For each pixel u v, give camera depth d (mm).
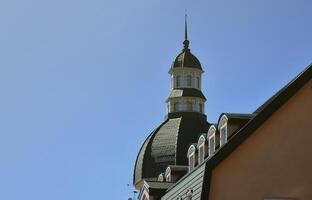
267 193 36406
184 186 41844
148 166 95688
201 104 103562
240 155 36875
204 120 101250
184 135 97000
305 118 37000
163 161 95188
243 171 36750
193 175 40312
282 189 36438
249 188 36594
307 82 37156
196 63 106062
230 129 42844
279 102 36969
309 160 36625
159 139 96938
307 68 37094
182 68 104875
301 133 36875
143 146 97750
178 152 95312
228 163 36875
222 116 43562
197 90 104438
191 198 39562
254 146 36906
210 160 36844
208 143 47531
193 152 51906
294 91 37062
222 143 43594
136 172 97250
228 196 36594
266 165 36719
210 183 36844
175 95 103250
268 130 37000
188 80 105125
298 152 36750
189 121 99562
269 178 36562
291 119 37000
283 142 36844
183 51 108125
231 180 36719
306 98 37156
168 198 45781
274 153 36781
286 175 36562
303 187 36344
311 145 36719
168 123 100000
